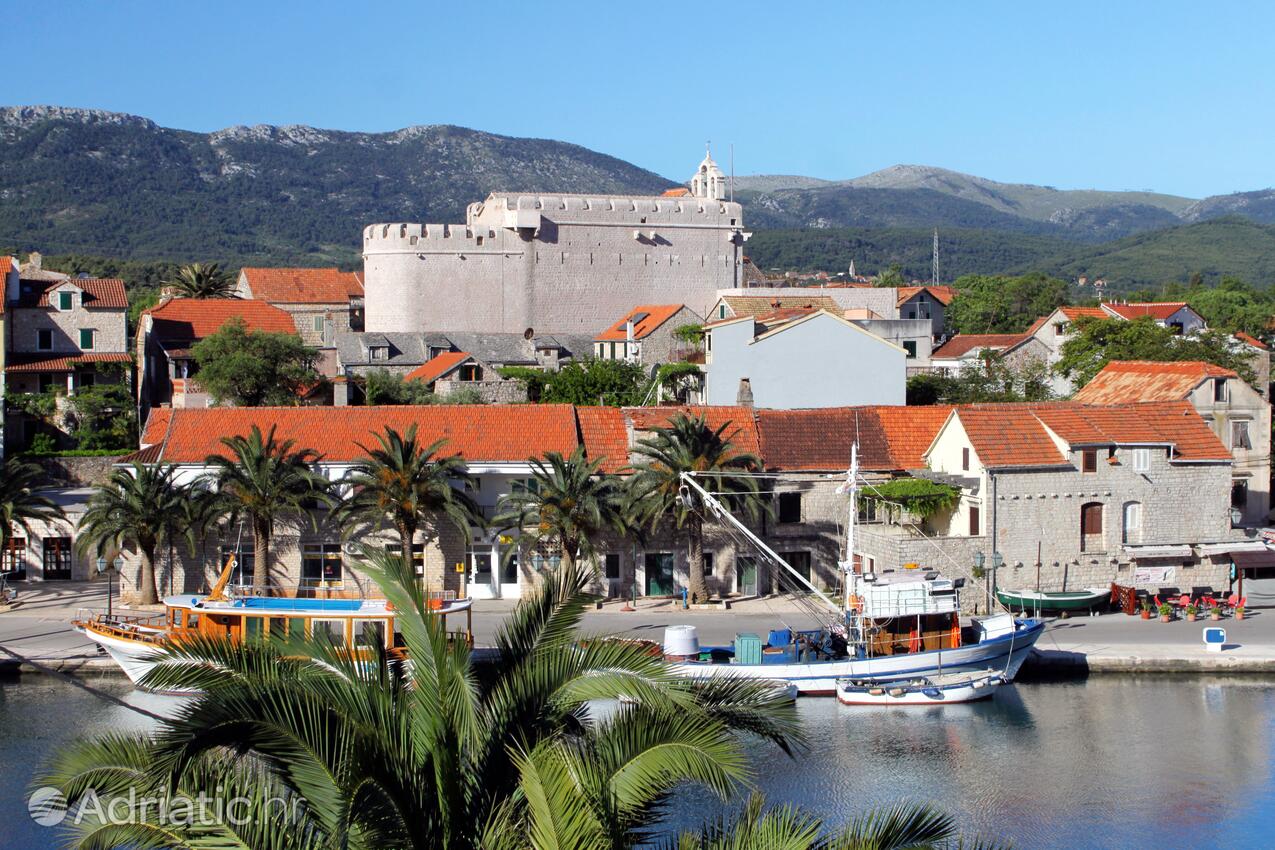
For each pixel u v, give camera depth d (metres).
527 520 75.69
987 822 48.97
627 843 26.52
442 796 27.11
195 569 78.31
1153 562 80.00
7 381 121.62
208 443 82.94
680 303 189.25
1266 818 49.28
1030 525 78.56
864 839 28.02
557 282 187.00
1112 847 47.03
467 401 129.38
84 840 27.17
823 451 85.19
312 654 31.20
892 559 77.12
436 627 29.31
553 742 28.27
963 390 127.94
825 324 106.56
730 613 76.25
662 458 76.06
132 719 59.38
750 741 57.50
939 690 63.03
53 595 81.00
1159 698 63.84
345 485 79.00
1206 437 82.31
